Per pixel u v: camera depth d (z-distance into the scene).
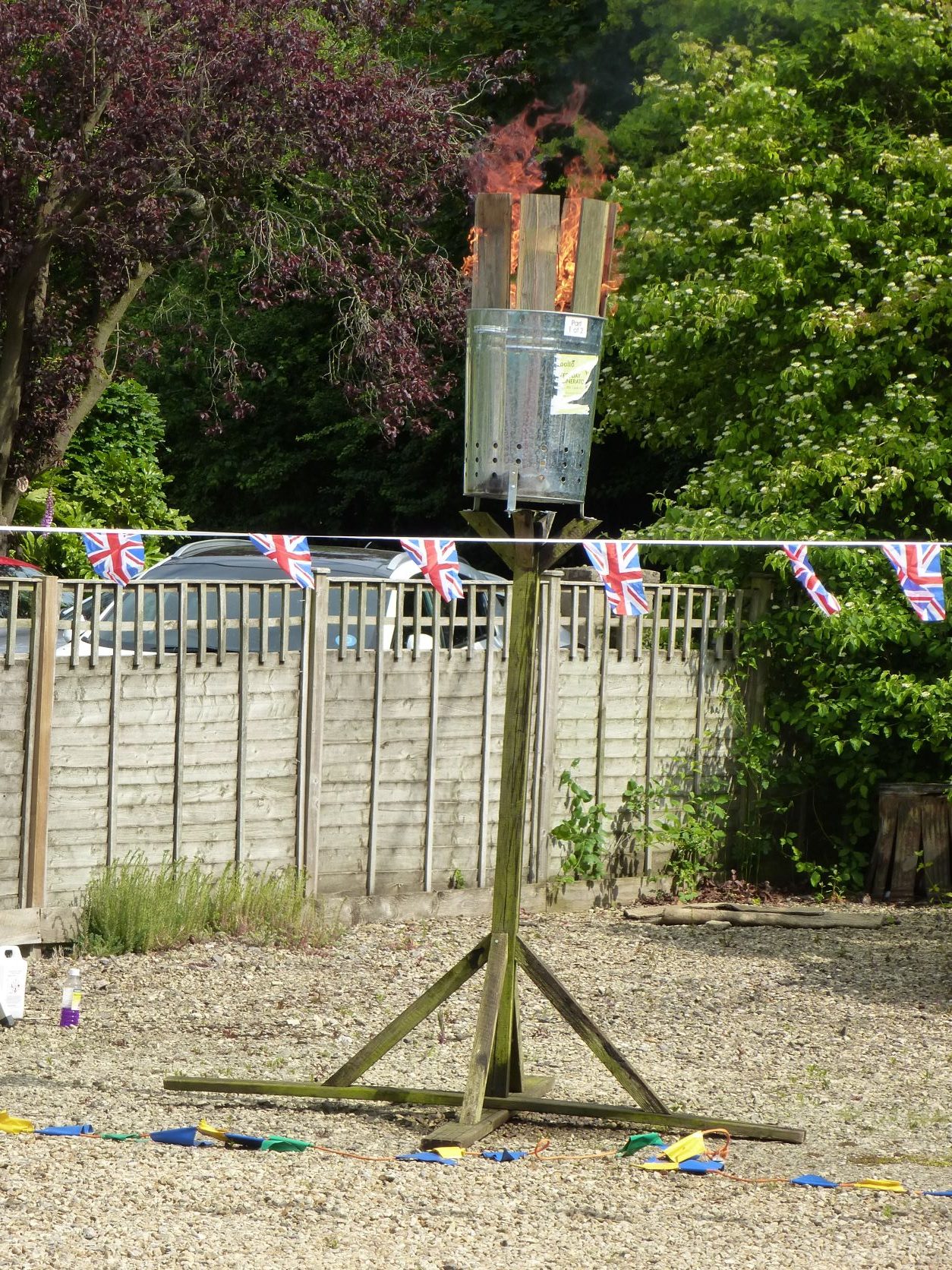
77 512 32.34
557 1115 11.40
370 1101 11.46
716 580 22.45
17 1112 11.02
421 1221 8.81
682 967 17.16
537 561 10.97
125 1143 10.14
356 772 19.05
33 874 16.66
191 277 39.31
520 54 33.16
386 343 30.62
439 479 49.00
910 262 22.94
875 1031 14.45
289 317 53.06
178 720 17.64
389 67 30.78
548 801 20.53
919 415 22.94
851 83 25.94
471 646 19.86
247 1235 8.40
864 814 22.50
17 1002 14.11
